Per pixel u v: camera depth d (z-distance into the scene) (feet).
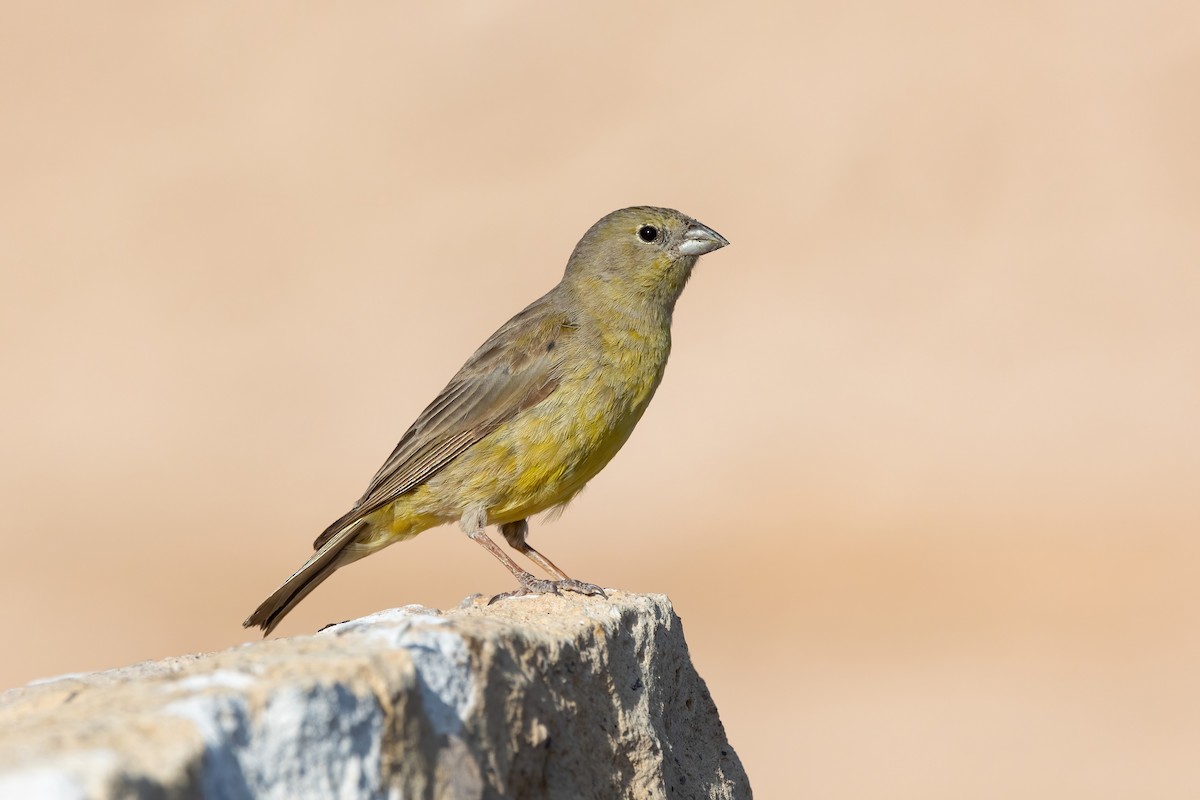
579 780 29.27
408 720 23.90
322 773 22.34
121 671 28.17
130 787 19.29
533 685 28.22
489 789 25.52
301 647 25.46
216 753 20.99
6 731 21.29
